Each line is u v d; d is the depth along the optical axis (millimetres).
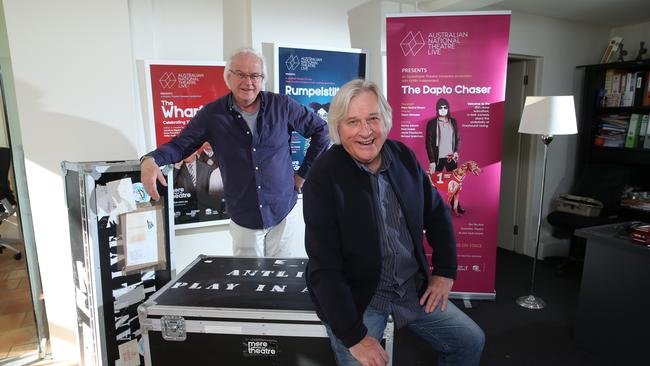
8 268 3232
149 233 1826
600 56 4020
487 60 2607
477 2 2865
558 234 3836
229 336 1376
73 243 1820
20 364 2188
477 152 2715
